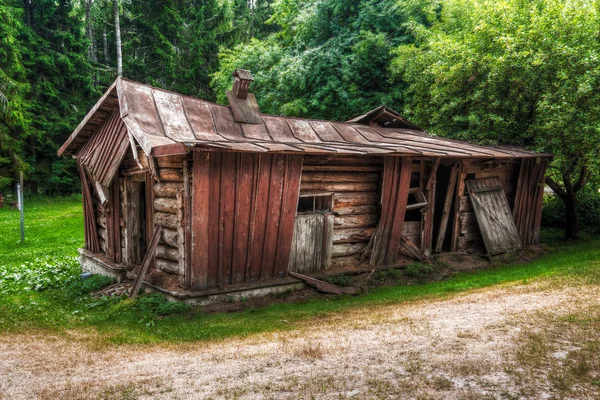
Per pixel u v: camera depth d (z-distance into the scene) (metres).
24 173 27.41
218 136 8.42
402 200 10.44
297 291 9.00
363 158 9.95
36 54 29.86
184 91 34.53
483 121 13.62
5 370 5.15
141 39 32.72
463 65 13.72
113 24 32.00
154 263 9.03
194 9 35.75
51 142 29.89
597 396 3.67
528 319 5.80
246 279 8.49
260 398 4.09
